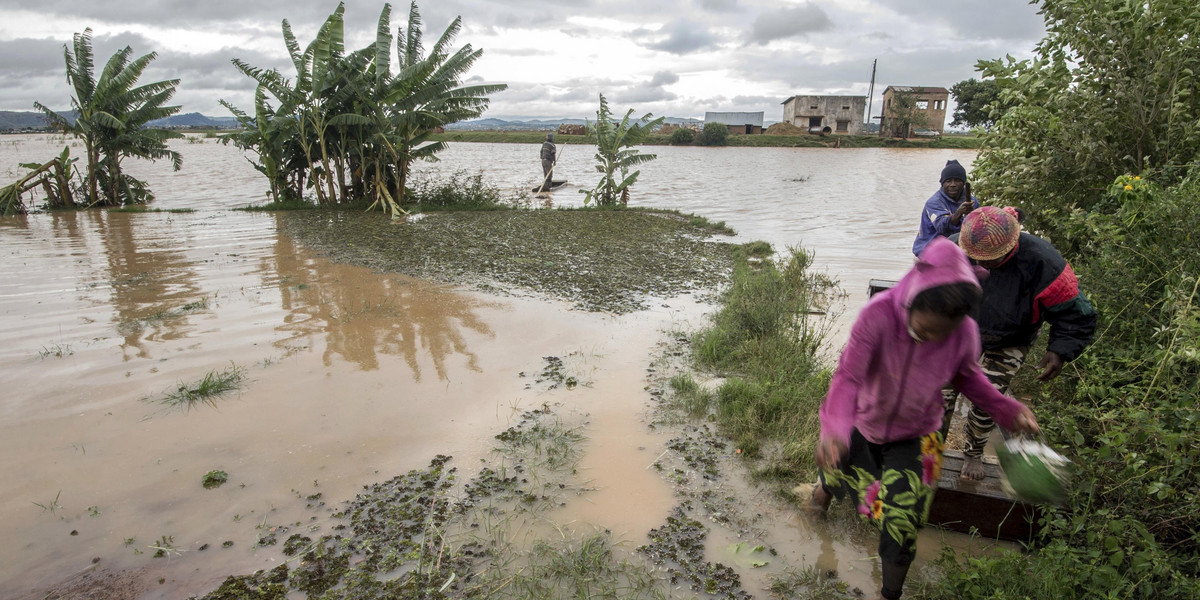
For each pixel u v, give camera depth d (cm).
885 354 280
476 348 665
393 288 901
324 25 1698
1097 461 346
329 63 1758
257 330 710
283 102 1758
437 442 474
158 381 570
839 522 387
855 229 1520
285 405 529
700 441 479
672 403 540
